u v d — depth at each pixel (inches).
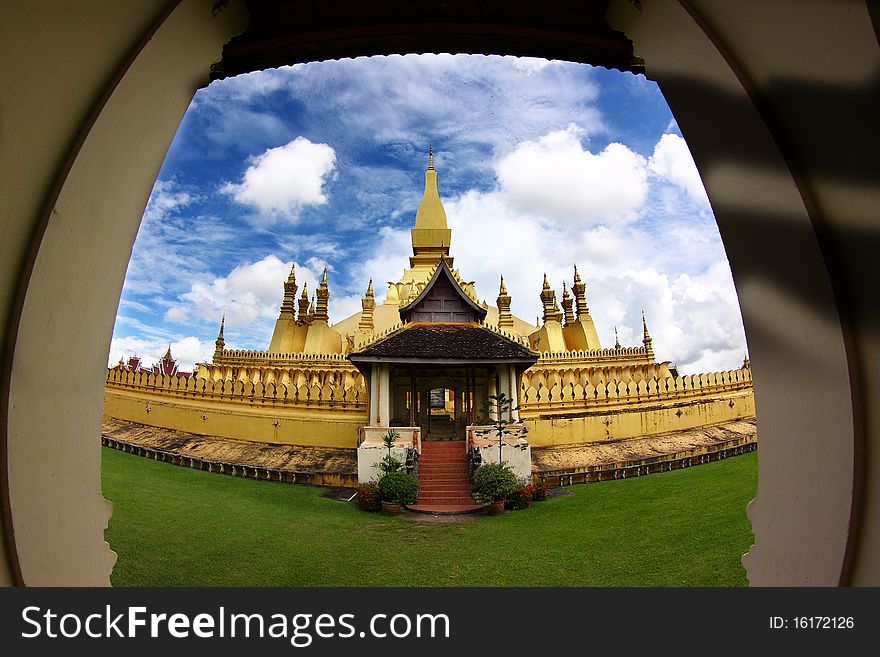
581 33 170.2
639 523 501.4
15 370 112.8
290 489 745.6
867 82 99.6
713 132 147.3
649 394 976.9
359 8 170.7
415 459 727.7
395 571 397.1
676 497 592.7
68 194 123.6
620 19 164.1
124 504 540.4
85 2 110.3
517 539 492.7
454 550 459.8
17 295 113.0
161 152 166.9
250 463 838.5
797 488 130.7
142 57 133.3
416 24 170.4
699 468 792.3
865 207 107.0
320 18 171.8
